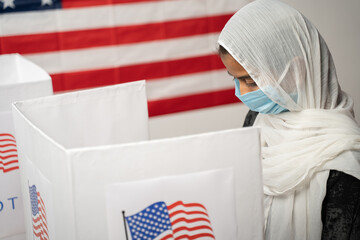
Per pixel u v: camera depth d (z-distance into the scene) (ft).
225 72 8.28
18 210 3.86
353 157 3.45
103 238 2.44
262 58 3.58
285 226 3.72
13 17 7.00
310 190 3.59
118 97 3.77
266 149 3.84
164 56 7.88
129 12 7.54
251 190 2.63
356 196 3.31
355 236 3.27
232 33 3.68
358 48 8.31
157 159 2.42
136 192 2.43
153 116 8.02
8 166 3.75
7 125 3.72
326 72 3.72
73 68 7.45
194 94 8.18
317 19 8.04
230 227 2.61
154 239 2.51
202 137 2.47
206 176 2.51
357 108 8.46
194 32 7.95
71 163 2.31
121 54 7.65
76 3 7.25
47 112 3.46
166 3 7.69
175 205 2.49
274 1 3.80
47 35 7.22
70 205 2.38
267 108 3.77
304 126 3.63
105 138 3.77
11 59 4.58
